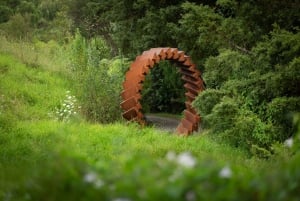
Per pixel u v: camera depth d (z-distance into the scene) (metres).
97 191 2.54
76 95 13.86
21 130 9.63
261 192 2.42
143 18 17.81
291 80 9.93
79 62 14.23
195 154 8.53
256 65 10.73
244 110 10.27
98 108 12.51
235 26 11.07
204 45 12.43
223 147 9.89
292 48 9.66
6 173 3.65
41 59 18.09
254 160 8.16
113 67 15.95
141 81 12.73
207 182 2.40
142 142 9.55
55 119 11.53
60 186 2.72
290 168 2.66
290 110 9.81
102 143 9.19
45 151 7.86
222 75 11.45
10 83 14.43
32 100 13.65
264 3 11.59
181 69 14.08
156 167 2.51
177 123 15.98
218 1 11.50
